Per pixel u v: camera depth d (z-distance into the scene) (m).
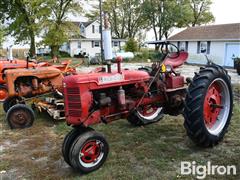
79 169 3.02
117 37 38.34
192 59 22.95
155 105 4.16
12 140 4.22
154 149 3.66
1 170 3.23
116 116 3.50
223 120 3.88
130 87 3.66
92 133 3.12
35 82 5.46
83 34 34.69
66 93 3.15
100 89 3.25
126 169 3.13
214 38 20.39
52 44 21.11
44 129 4.71
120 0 35.03
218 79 3.73
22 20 21.08
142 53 25.44
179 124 4.74
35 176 3.07
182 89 4.23
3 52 20.12
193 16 34.84
